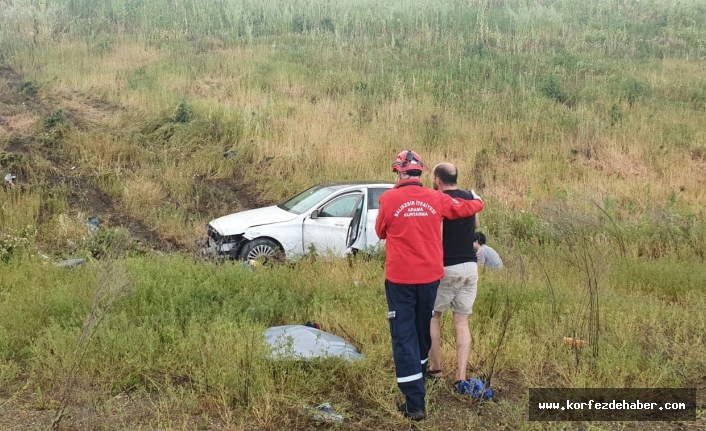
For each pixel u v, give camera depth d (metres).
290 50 25.19
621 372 5.87
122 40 25.47
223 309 7.03
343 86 21.64
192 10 29.27
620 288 9.35
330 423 5.07
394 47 26.14
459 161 16.77
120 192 14.13
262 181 15.61
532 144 18.05
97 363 5.84
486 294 8.00
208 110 18.39
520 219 13.16
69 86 20.59
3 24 25.58
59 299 7.24
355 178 15.58
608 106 20.72
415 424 5.04
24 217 11.98
